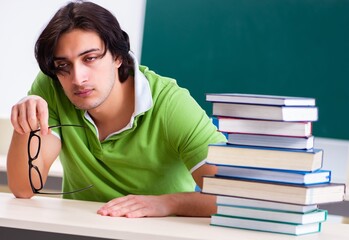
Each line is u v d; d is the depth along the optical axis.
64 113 2.44
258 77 5.12
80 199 2.56
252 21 5.11
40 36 2.22
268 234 1.95
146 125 2.39
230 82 5.15
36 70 5.32
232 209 2.02
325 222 2.27
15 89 5.35
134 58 2.41
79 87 2.19
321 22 5.03
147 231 1.87
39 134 2.42
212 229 1.97
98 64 2.21
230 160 2.02
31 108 2.20
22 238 2.03
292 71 5.08
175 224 2.02
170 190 2.50
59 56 2.19
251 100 2.00
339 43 5.01
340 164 5.10
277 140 2.00
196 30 5.17
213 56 5.16
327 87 5.03
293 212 1.96
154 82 2.44
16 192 2.41
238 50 5.13
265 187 1.97
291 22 5.07
